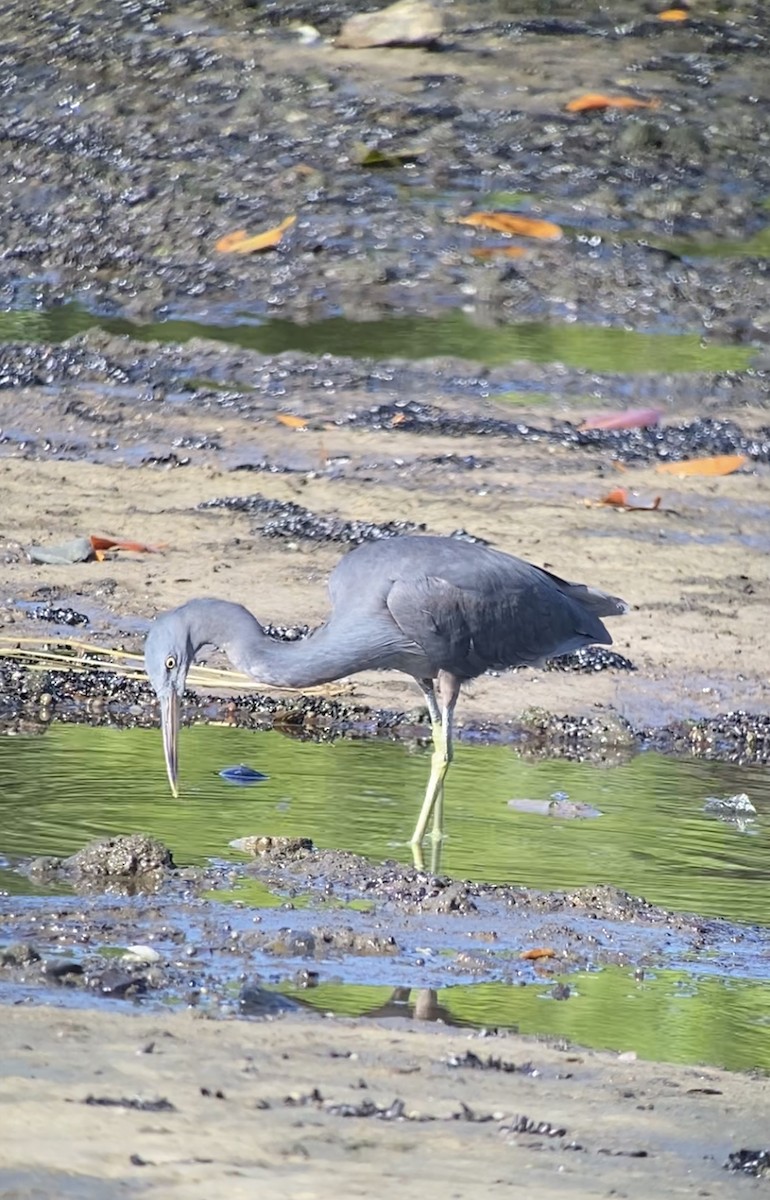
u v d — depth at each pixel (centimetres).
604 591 1579
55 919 888
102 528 1659
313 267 2488
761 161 2900
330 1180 589
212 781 1160
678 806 1181
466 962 880
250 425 1973
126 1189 568
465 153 2831
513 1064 727
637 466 1911
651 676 1441
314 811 1116
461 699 1383
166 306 2373
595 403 2105
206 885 960
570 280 2491
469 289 2450
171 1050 703
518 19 3278
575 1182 607
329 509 1736
